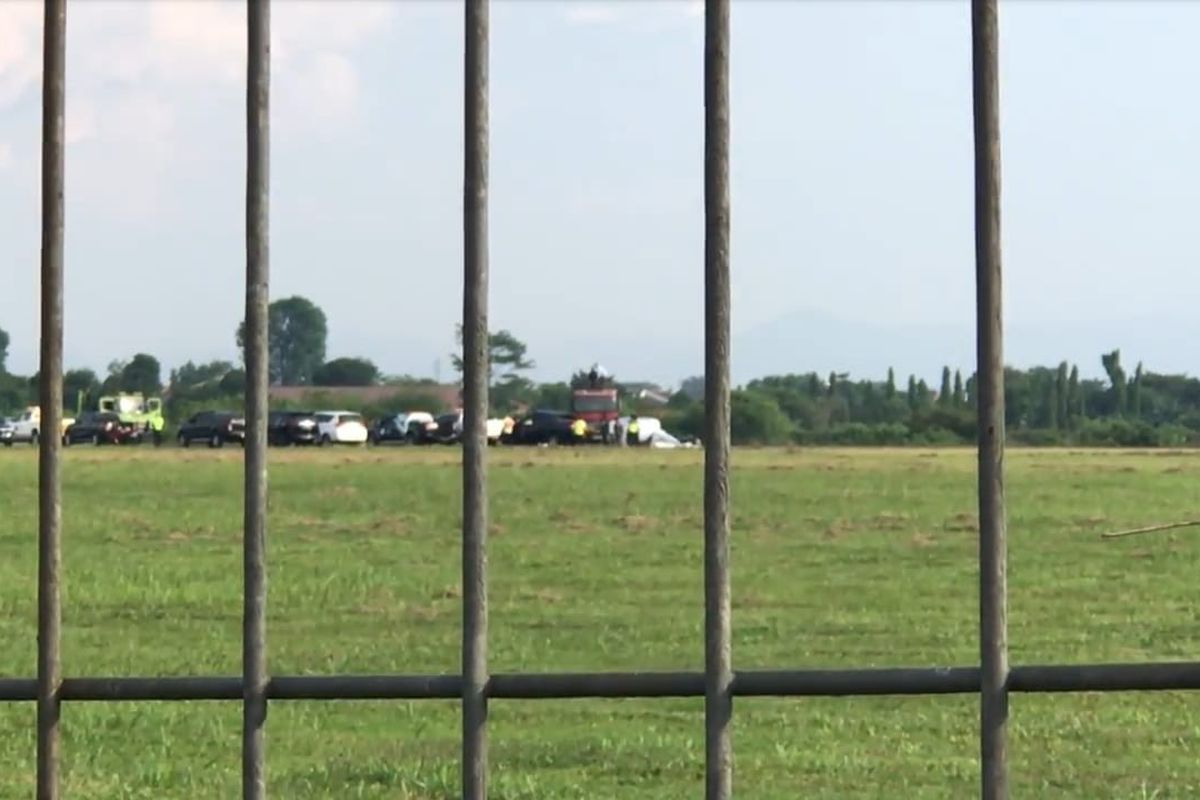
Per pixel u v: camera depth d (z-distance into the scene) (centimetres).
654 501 14612
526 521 12544
